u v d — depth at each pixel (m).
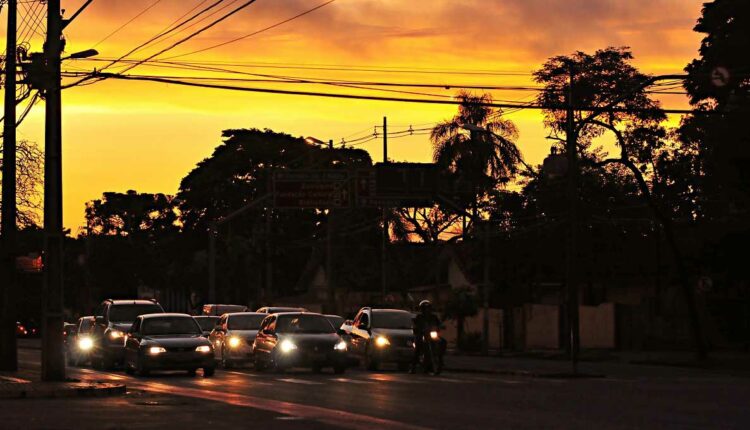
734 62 47.78
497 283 67.44
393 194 71.88
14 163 38.28
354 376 37.84
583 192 63.91
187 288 106.31
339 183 71.31
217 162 94.69
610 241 64.69
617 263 65.19
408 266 84.12
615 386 31.11
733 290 59.25
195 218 97.75
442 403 24.83
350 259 87.44
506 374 38.78
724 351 55.88
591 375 36.72
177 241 104.56
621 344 59.19
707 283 50.12
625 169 67.50
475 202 77.19
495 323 66.62
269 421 20.44
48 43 30.86
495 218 70.88
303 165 90.94
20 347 78.06
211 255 62.50
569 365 45.22
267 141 94.50
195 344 37.78
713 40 50.38
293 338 39.59
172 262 112.94
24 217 48.69
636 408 23.33
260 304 85.88
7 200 38.31
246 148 93.50
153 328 39.06
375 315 43.97
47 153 31.02
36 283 75.44
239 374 39.59
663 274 63.78
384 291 69.06
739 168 47.88
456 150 77.62
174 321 39.47
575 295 37.62
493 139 78.06
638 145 68.69
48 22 30.91
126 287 120.81
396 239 83.75
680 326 58.22
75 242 133.25
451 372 41.50
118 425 19.53
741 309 57.03
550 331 63.19
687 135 55.38
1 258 38.84
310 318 41.56
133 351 38.69
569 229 52.69
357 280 87.00
